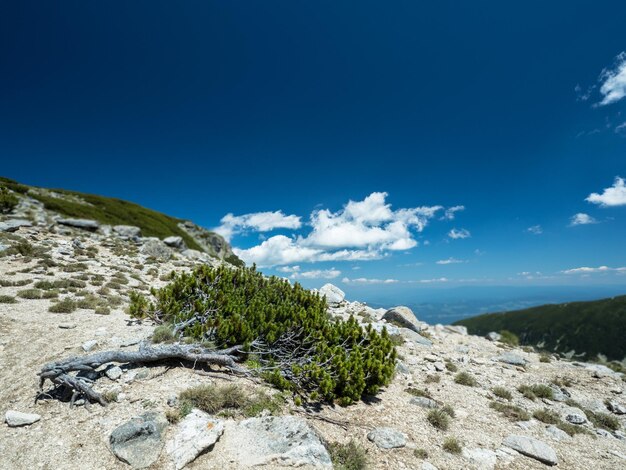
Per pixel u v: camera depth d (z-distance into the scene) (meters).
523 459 8.99
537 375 17.72
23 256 23.64
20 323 12.64
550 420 11.67
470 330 171.75
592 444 10.40
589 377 17.91
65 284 18.86
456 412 11.44
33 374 9.26
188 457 6.75
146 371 9.67
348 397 10.27
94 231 44.19
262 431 7.83
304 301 17.03
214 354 10.58
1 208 38.88
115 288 20.64
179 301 15.16
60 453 6.64
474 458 8.72
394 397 11.91
